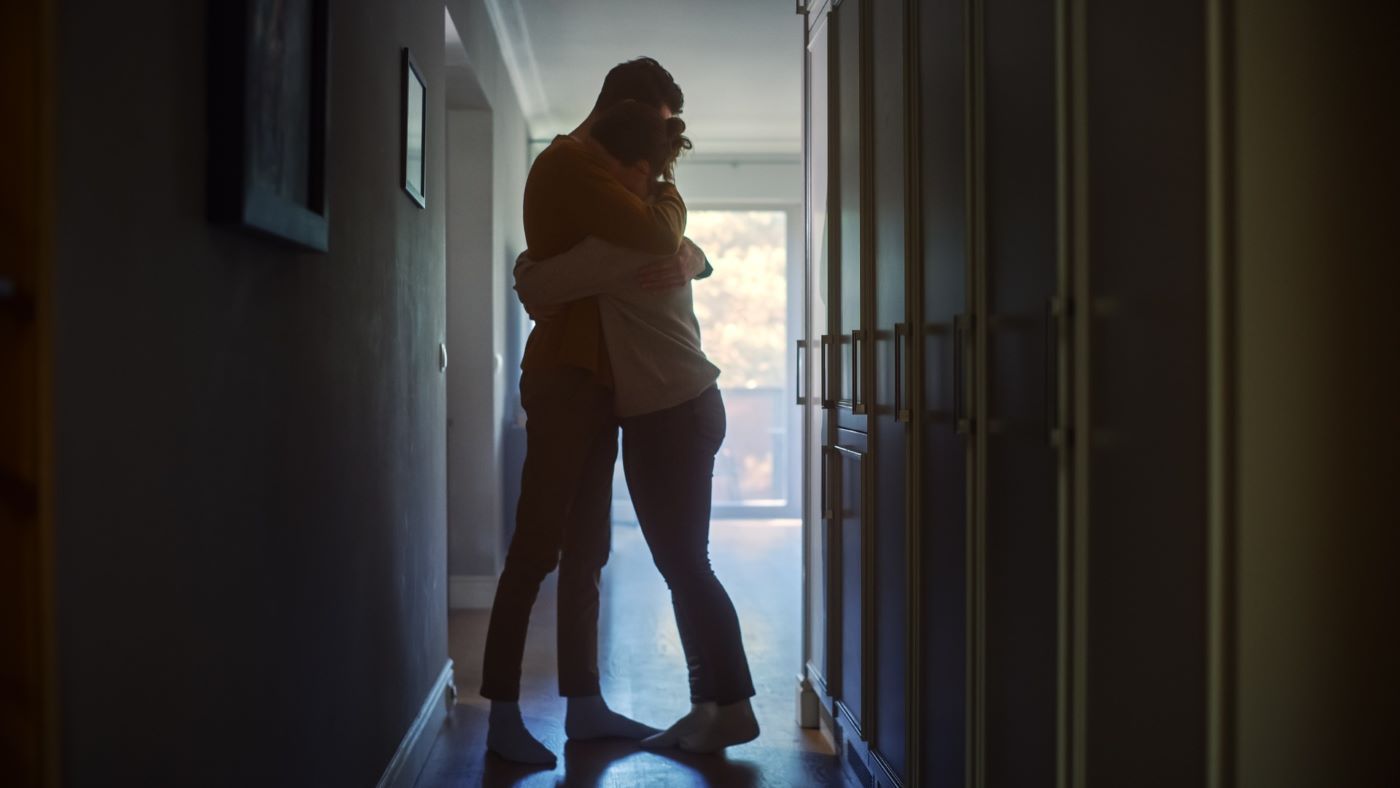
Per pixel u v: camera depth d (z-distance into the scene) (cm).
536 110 652
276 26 144
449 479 470
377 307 229
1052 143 142
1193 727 111
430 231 301
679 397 264
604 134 264
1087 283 134
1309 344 106
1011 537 160
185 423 122
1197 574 110
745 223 784
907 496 213
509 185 546
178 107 120
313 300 176
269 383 153
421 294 286
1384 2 107
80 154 98
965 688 182
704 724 279
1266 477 106
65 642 95
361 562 212
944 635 195
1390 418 107
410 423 266
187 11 122
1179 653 113
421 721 271
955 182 186
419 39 288
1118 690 127
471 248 477
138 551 110
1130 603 124
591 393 264
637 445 269
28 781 88
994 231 166
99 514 101
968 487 178
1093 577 133
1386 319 107
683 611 281
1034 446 150
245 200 129
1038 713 150
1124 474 125
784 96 626
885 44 232
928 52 202
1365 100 107
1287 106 106
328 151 185
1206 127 106
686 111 662
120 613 106
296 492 166
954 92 186
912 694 212
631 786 255
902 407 216
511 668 271
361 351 213
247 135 130
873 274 245
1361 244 107
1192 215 109
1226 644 107
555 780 259
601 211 255
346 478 199
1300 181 106
